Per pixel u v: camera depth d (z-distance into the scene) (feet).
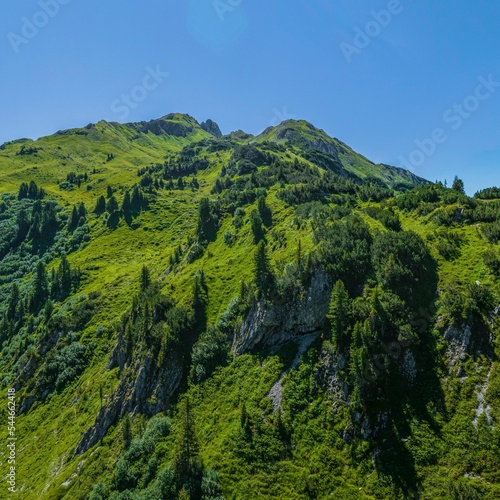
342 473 156.35
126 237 597.11
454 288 197.47
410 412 163.32
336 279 215.10
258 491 155.53
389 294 196.54
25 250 610.24
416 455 151.23
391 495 144.25
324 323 209.15
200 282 299.79
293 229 325.21
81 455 222.69
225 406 202.18
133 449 196.44
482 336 174.91
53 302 444.96
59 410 285.84
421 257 218.38
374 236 244.83
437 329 184.34
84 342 341.62
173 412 213.87
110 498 174.81
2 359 383.45
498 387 157.99
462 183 349.82
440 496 138.00
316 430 171.01
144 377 238.89
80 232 626.23
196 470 165.89
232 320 251.39
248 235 362.53
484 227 237.45
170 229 615.98
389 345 179.73
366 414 166.61
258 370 210.59
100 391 262.06
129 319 296.92
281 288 229.25
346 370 181.37
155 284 355.77
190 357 239.91
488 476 138.21
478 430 150.10
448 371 170.40
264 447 170.60
